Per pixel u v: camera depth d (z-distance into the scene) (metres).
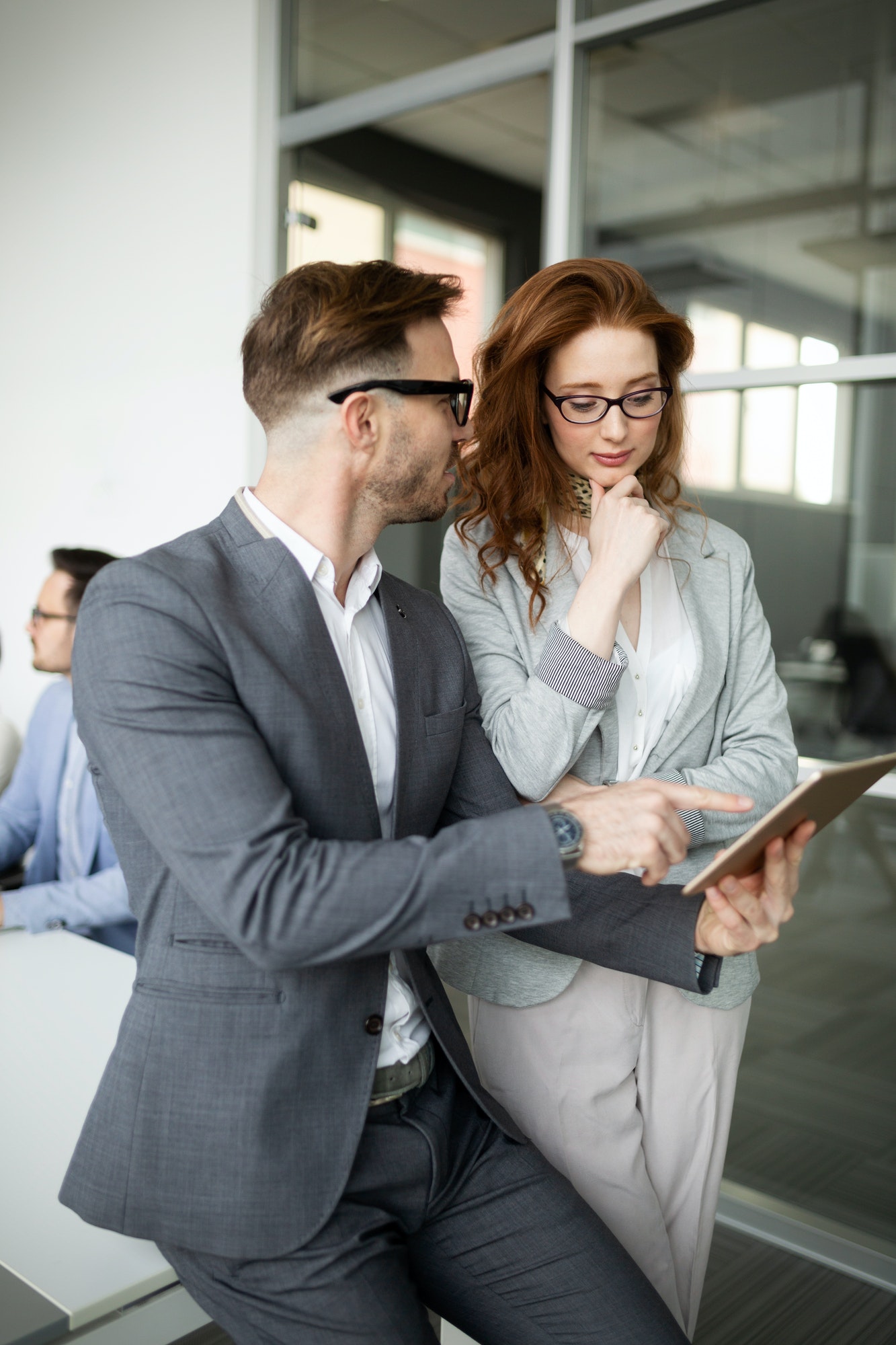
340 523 1.10
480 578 1.45
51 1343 0.94
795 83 2.47
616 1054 1.41
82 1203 0.99
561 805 0.99
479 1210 1.11
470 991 1.43
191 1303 1.04
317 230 3.48
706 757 1.45
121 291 3.99
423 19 3.18
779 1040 2.56
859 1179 2.41
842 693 2.48
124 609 0.98
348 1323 0.93
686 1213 1.49
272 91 3.50
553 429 1.39
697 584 1.46
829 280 2.45
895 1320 2.14
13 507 4.57
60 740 2.31
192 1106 0.96
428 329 1.09
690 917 1.18
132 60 3.88
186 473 3.80
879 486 2.40
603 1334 1.05
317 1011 0.99
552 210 2.91
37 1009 1.54
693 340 1.39
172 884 1.01
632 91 2.76
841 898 2.48
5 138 4.45
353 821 1.05
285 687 1.00
